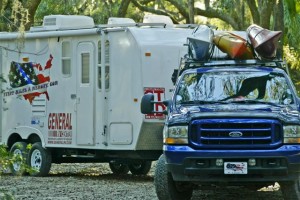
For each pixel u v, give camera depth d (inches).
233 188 862.5
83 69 1013.8
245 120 659.4
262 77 726.5
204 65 747.4
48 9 1918.1
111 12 1847.9
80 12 1914.4
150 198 783.1
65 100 1037.2
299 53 1776.6
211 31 784.9
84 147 1007.0
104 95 979.9
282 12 1203.2
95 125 994.7
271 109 673.6
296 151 655.8
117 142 962.7
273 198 779.4
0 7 729.0
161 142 942.4
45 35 1058.1
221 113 663.8
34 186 912.3
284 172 654.5
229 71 734.5
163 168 697.0
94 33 989.2
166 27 985.5
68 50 1035.9
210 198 781.3
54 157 1088.2
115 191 852.0
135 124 938.7
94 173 1135.0
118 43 963.3
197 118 665.0
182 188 726.5
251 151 654.5
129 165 1103.6
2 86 1130.7
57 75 1050.1
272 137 658.2
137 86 938.1
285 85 719.7
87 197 796.6
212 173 658.8
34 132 1079.0
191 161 662.5
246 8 1979.6
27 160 1077.8
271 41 732.7
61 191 855.1
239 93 715.4
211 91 720.3
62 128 1039.6
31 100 1087.0
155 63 942.4
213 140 661.3
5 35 1107.3
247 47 748.0
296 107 697.6
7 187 897.5
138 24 976.3
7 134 1122.7
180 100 718.5
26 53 1096.2
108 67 976.9
